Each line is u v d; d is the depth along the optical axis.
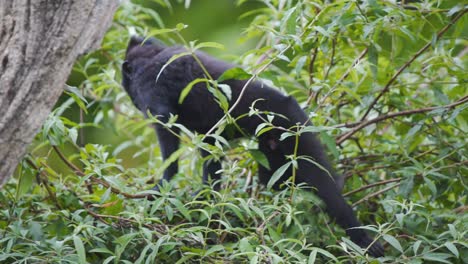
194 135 8.49
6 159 6.66
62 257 7.64
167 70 10.56
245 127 10.17
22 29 6.52
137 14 13.91
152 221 8.28
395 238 8.42
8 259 8.26
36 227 8.12
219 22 18.66
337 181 9.88
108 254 8.34
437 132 10.18
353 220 9.46
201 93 10.41
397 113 10.31
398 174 9.92
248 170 10.51
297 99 11.50
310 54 10.73
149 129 13.12
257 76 8.92
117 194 9.01
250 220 9.11
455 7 9.82
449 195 10.45
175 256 8.28
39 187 9.49
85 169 9.02
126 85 11.35
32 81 6.55
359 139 11.16
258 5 18.58
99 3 6.82
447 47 10.65
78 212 8.34
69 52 6.66
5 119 6.52
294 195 8.58
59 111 9.38
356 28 10.16
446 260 8.36
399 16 9.89
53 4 6.55
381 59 11.55
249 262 7.71
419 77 11.14
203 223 8.94
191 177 10.91
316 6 10.01
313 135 9.93
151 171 10.86
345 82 10.72
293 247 8.11
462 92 10.41
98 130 15.66
